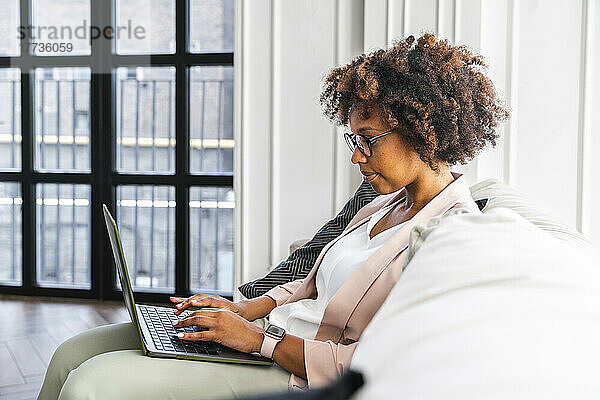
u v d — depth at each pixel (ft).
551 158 8.14
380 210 5.36
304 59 8.58
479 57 5.35
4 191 14.15
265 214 8.82
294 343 4.41
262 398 1.12
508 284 1.91
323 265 5.38
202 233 13.79
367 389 1.46
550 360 1.49
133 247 13.99
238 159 8.82
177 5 13.34
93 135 13.76
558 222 4.96
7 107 14.03
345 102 5.16
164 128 13.69
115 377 4.15
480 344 1.54
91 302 13.92
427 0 8.08
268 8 8.61
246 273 8.90
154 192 13.83
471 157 4.91
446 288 1.97
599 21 7.97
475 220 2.57
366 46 8.27
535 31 8.07
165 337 4.70
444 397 1.37
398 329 1.73
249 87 8.73
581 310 1.75
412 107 4.59
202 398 4.16
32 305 13.61
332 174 8.60
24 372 9.84
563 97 8.09
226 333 4.51
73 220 14.07
